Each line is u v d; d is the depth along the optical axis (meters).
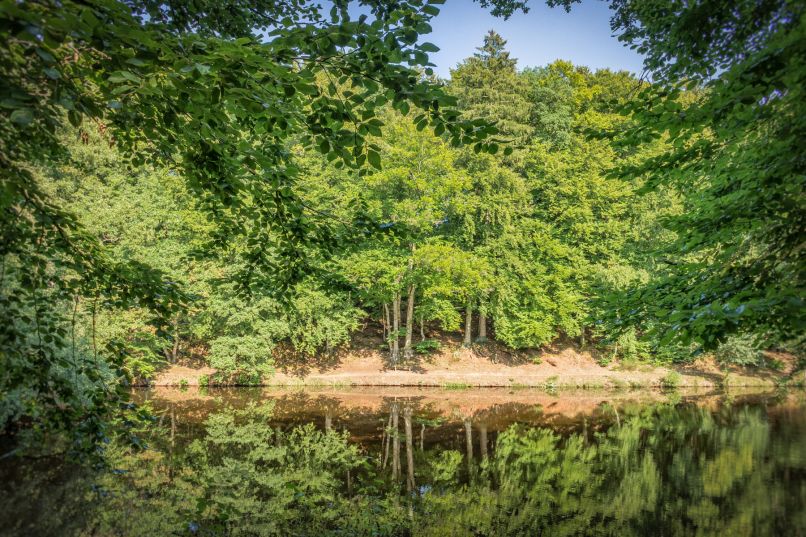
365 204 4.83
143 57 2.36
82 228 3.83
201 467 7.04
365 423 11.80
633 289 5.18
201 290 17.44
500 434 10.75
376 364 22.34
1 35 1.88
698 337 3.17
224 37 4.53
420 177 19.95
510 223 21.67
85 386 7.39
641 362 22.70
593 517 5.80
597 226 22.92
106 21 2.21
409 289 21.91
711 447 9.46
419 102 2.75
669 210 20.84
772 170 3.51
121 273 4.02
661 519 5.76
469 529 5.35
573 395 18.16
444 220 23.55
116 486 5.79
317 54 2.78
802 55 2.95
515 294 22.22
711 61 4.29
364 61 2.72
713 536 5.29
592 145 22.31
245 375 19.53
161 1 3.89
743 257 4.17
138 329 16.45
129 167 4.43
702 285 4.01
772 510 6.05
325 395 17.17
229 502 5.60
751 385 20.98
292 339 20.41
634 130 4.32
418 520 5.51
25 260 3.83
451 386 20.19
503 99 23.02
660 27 4.84
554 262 22.02
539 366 22.78
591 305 5.39
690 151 4.50
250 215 4.41
